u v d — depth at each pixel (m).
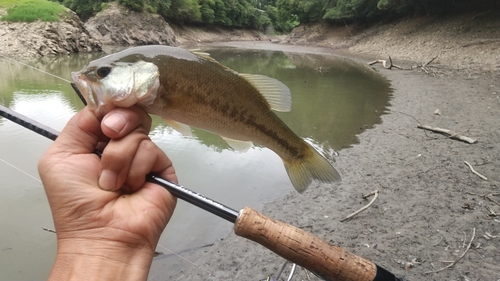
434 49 3.94
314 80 2.80
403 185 0.99
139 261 0.24
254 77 0.36
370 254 0.71
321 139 1.40
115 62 0.27
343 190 0.98
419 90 2.26
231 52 5.68
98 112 0.26
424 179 1.01
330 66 3.81
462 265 0.67
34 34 3.71
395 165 1.12
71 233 0.23
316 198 0.94
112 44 5.72
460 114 1.65
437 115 1.65
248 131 0.36
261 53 5.54
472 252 0.70
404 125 1.54
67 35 4.02
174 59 0.30
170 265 0.70
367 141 1.36
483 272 0.65
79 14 6.38
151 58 0.29
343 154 1.24
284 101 0.38
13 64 3.00
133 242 0.24
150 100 0.28
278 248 0.30
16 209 0.83
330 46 6.61
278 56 5.05
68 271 0.22
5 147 1.12
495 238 0.74
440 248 0.72
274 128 0.38
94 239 0.23
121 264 0.23
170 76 0.30
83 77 0.26
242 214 0.29
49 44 3.75
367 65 3.78
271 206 0.91
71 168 0.24
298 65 3.93
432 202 0.89
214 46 7.09
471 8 4.20
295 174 0.41
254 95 0.36
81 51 4.19
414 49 4.28
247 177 1.06
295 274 0.66
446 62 3.40
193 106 0.32
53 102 1.65
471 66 3.06
